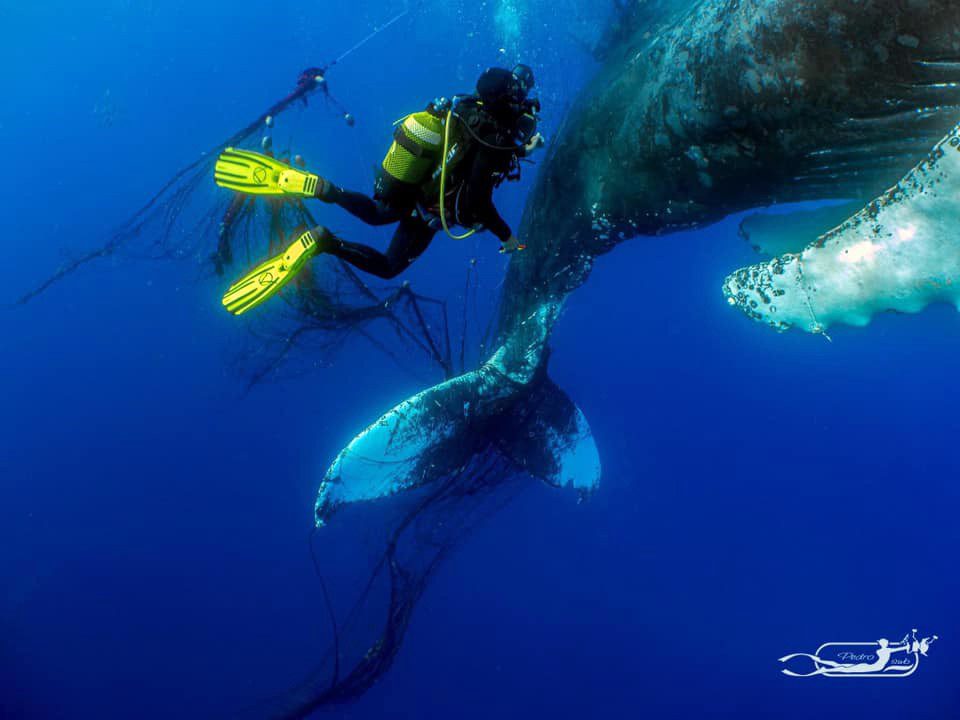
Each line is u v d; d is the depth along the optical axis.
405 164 3.42
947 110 4.00
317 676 6.77
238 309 4.06
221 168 4.00
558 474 6.26
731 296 4.88
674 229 6.01
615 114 5.52
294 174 3.85
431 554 6.62
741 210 5.58
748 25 4.31
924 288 3.94
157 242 6.91
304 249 3.94
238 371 7.20
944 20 3.64
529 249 6.54
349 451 5.50
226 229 5.23
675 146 5.18
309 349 6.50
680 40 4.86
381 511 6.45
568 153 6.00
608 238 6.33
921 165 3.78
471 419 6.00
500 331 6.62
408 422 5.72
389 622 6.33
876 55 3.91
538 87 7.17
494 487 6.41
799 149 4.63
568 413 6.44
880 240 3.99
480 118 3.23
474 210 3.48
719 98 4.64
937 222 3.74
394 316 6.30
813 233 5.11
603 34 6.62
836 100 4.20
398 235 4.12
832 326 4.48
